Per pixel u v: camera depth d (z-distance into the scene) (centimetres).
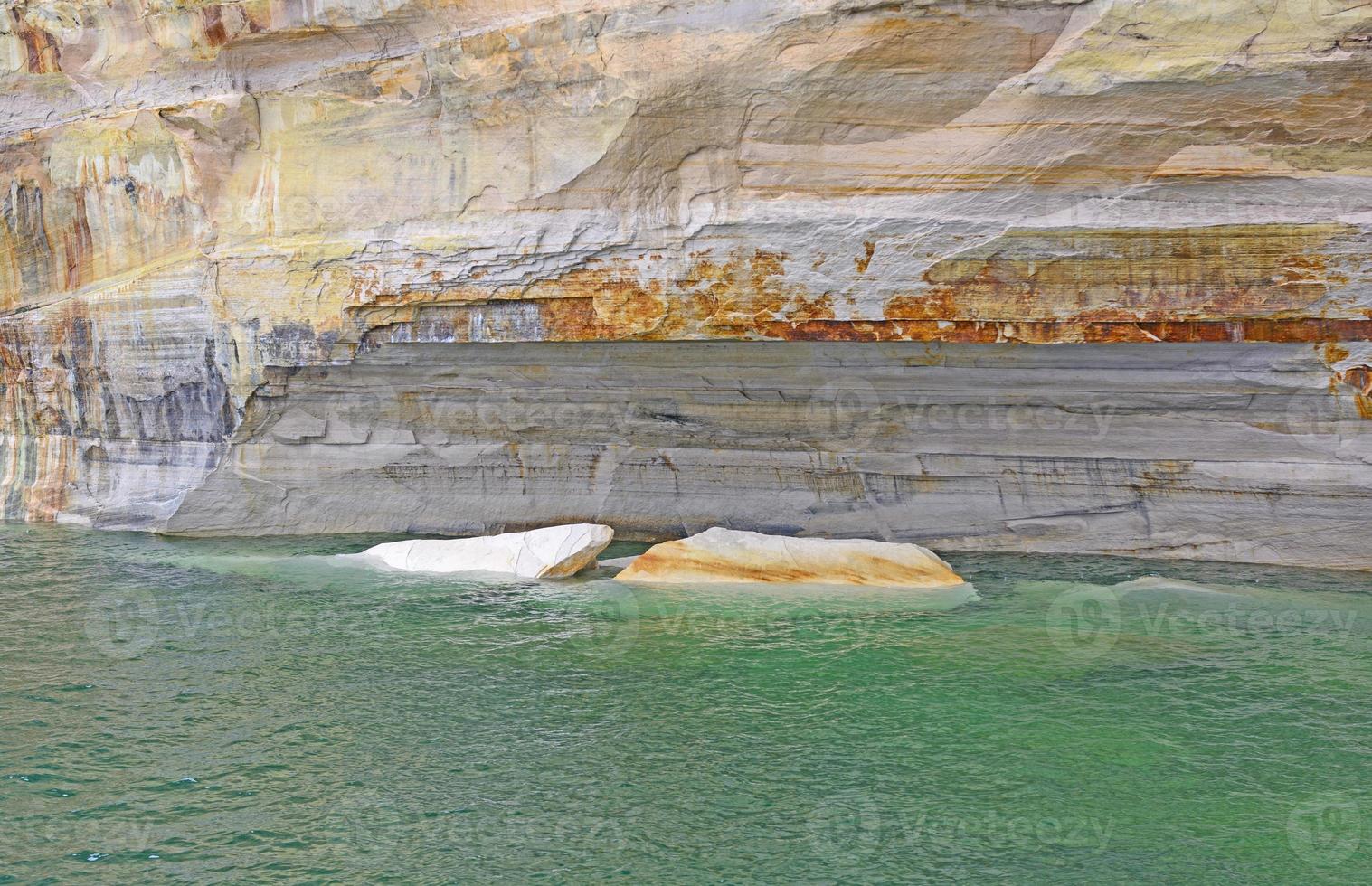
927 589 948
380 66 1116
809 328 1020
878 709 672
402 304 1130
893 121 977
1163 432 1011
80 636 832
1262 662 749
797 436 1116
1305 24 866
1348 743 618
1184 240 930
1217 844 512
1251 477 990
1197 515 1024
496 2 1074
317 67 1158
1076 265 955
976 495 1093
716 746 621
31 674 742
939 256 976
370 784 577
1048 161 945
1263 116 897
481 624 860
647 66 1007
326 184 1159
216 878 489
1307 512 980
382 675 739
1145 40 899
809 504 1135
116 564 1078
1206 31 885
